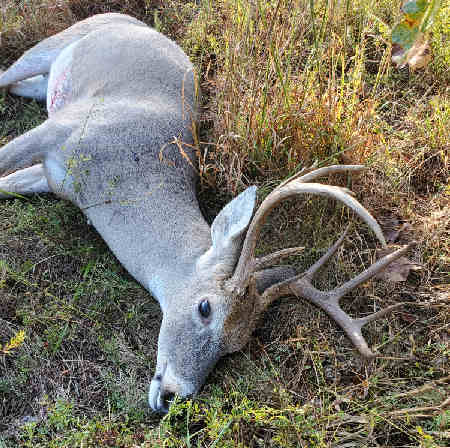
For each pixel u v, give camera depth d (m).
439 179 1.96
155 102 1.88
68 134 1.77
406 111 2.09
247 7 1.88
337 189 1.36
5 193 1.82
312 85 1.90
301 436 1.45
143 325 1.66
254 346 1.60
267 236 1.81
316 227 1.80
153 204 1.68
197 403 1.45
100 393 1.54
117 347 1.60
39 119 2.08
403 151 1.97
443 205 1.89
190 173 1.83
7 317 1.62
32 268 1.71
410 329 1.70
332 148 1.83
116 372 1.58
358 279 1.59
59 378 1.55
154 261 1.62
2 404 1.49
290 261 1.77
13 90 2.12
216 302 1.44
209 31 2.23
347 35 2.02
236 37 1.88
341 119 1.87
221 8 2.18
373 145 1.89
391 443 1.50
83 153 1.74
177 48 2.09
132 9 2.42
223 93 1.90
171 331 1.47
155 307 1.68
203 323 1.44
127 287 1.70
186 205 1.71
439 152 1.94
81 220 1.83
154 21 2.36
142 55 1.95
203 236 1.63
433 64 2.13
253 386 1.54
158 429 1.41
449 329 1.69
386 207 1.88
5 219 1.78
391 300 1.73
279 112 1.85
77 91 1.97
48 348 1.58
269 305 1.63
